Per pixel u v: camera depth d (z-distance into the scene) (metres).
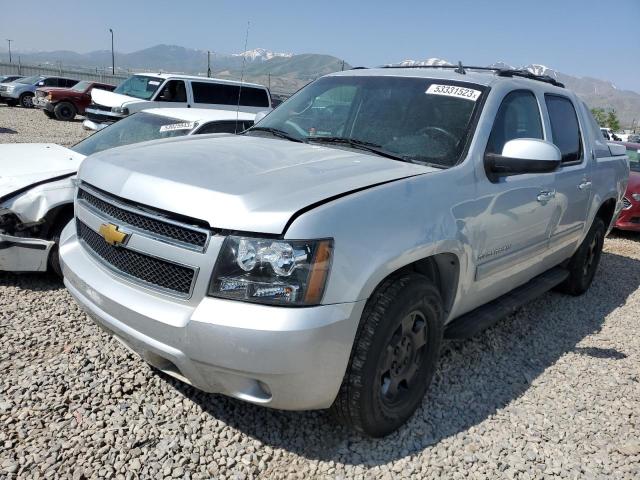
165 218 2.41
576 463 2.79
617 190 5.29
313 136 3.56
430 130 3.29
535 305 5.01
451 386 3.39
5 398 2.87
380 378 2.60
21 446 2.53
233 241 2.26
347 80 3.96
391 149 3.25
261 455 2.62
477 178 3.14
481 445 2.85
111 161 2.88
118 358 3.35
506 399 3.31
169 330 2.33
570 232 4.49
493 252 3.34
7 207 4.15
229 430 2.77
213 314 2.24
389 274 2.61
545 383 3.56
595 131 5.07
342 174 2.71
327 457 2.65
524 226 3.62
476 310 3.67
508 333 4.29
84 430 2.68
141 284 2.49
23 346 3.42
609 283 6.00
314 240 2.25
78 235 3.05
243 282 2.24
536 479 2.64
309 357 2.25
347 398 2.53
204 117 6.21
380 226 2.48
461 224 2.94
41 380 3.05
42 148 5.36
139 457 2.53
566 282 5.21
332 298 2.29
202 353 2.27
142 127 6.00
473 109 3.35
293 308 2.23
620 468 2.79
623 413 3.28
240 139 3.50
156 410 2.88
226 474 2.48
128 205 2.57
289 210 2.28
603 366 3.88
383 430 2.75
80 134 16.94
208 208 2.31
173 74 14.26
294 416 2.93
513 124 3.64
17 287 4.35
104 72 51.06
